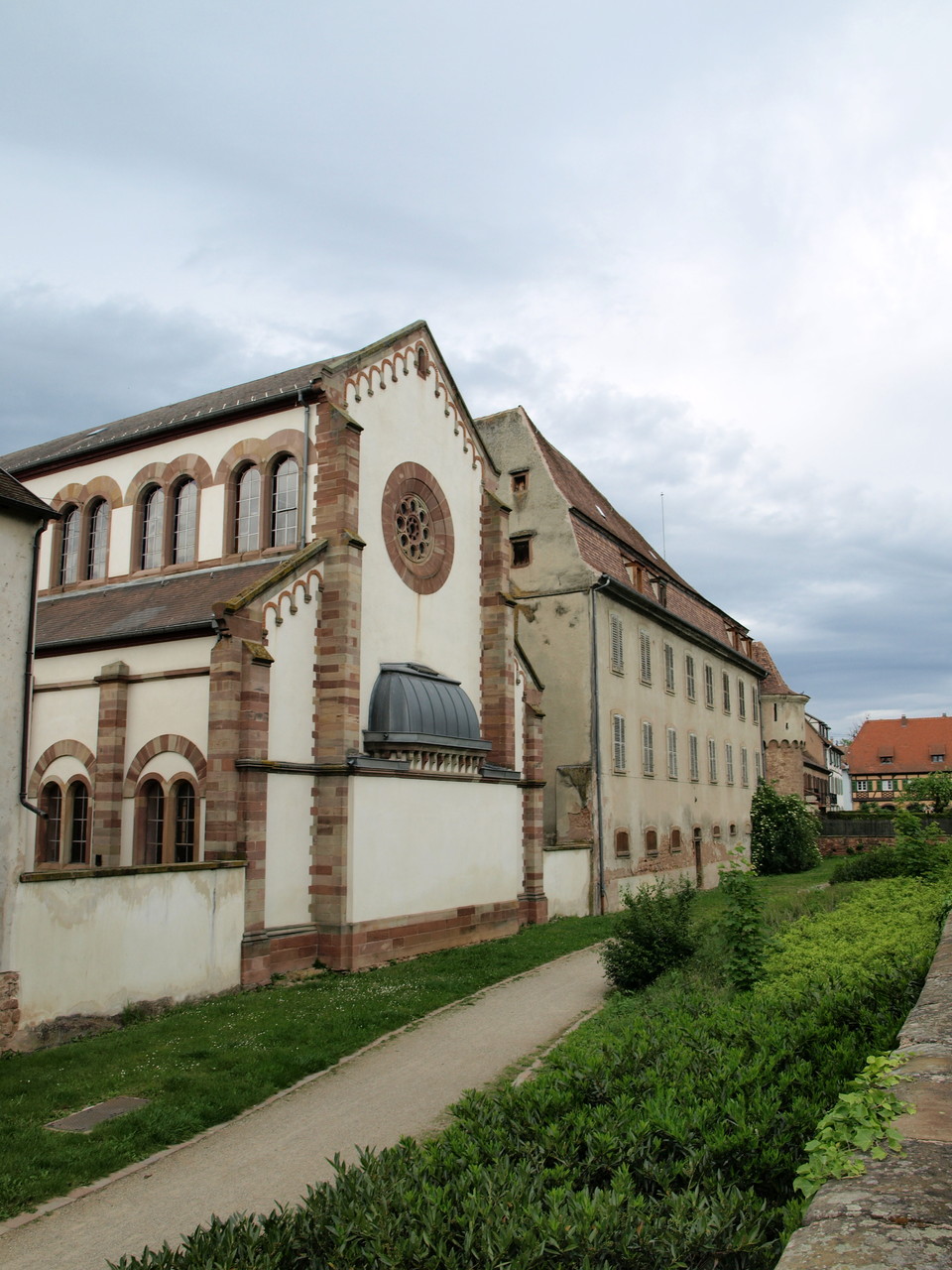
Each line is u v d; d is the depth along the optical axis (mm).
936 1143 3734
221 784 16000
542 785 24688
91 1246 6875
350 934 17188
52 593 23172
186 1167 8383
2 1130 8891
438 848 20047
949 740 114125
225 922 15211
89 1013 12617
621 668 31562
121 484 22516
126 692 18297
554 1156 5211
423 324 22375
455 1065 11422
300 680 17828
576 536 30516
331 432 19297
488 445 32562
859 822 58031
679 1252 3994
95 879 12859
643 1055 6805
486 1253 4023
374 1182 4781
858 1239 2971
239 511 20703
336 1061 11703
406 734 18906
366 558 19688
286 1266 4281
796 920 17797
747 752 48438
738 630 49375
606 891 28703
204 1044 11961
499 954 18969
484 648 23781
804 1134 5352
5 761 11797
